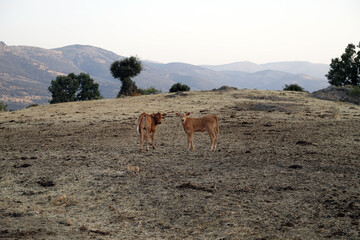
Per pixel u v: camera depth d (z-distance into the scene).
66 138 20.28
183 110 32.84
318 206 8.29
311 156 13.37
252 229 7.14
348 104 36.16
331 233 6.86
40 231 6.92
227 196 9.17
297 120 24.33
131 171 11.82
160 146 16.50
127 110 34.91
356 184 9.87
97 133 21.81
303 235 6.81
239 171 11.61
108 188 10.09
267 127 21.70
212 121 15.09
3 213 7.98
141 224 7.55
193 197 9.15
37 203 8.93
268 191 9.48
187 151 15.17
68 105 42.72
